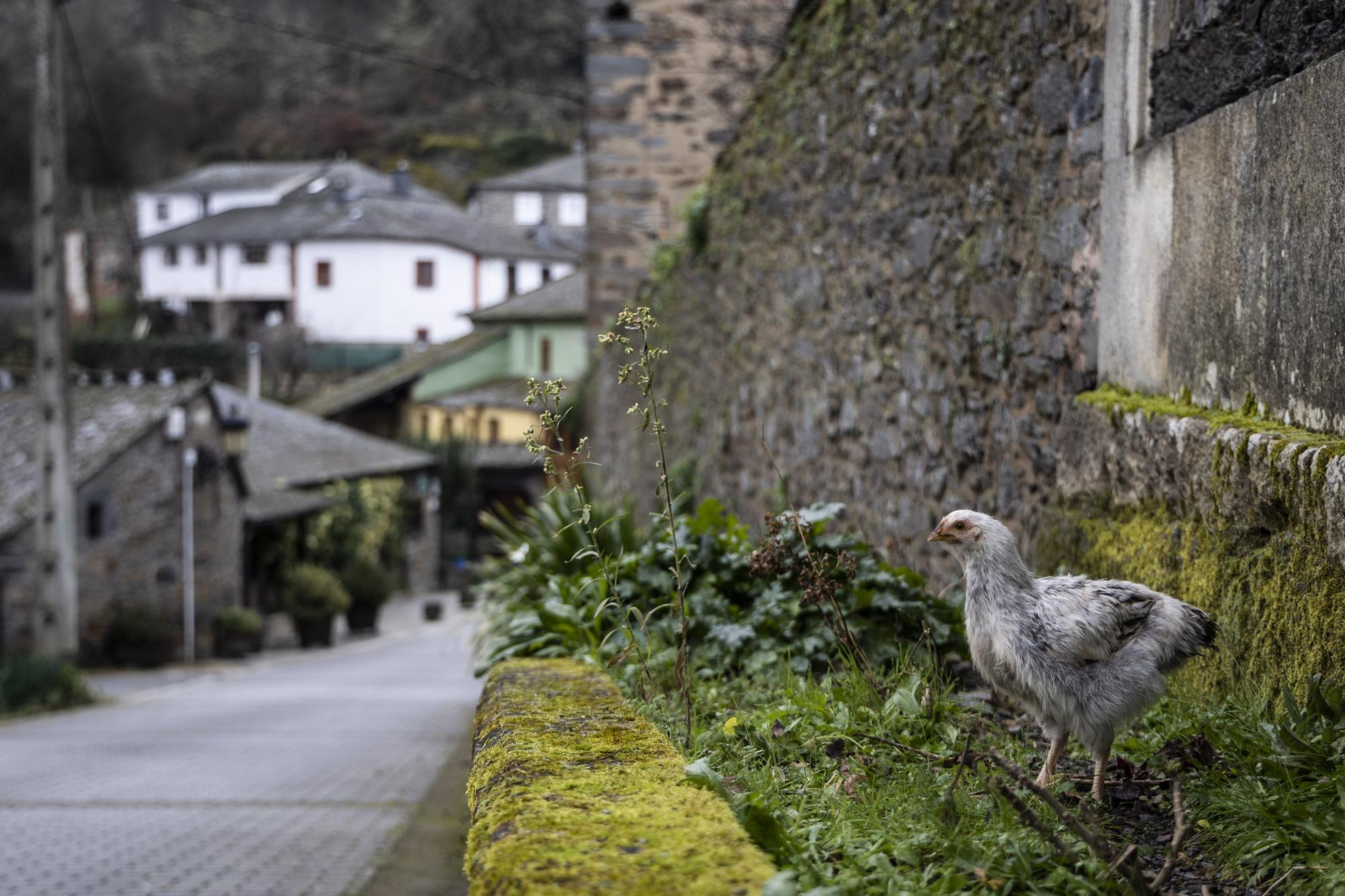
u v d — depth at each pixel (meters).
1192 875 2.50
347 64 81.50
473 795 2.53
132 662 25.45
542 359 50.94
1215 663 3.52
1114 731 2.85
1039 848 2.41
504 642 4.92
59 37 18.75
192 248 67.25
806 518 4.89
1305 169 3.23
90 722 16.09
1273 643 3.21
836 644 4.39
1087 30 4.81
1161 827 2.73
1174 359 4.12
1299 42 3.40
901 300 6.54
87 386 27.69
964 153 5.83
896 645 4.46
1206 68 3.93
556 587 5.18
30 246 68.12
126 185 73.50
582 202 73.19
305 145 78.56
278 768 11.20
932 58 6.12
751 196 9.38
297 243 64.31
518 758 2.53
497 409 49.56
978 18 5.66
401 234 63.41
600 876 1.83
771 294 8.90
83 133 71.94
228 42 79.69
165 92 76.81
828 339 7.68
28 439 27.38
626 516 6.75
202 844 8.10
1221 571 3.51
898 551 6.60
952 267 5.96
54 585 19.48
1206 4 3.90
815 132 7.86
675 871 1.85
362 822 8.72
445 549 46.22
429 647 29.77
